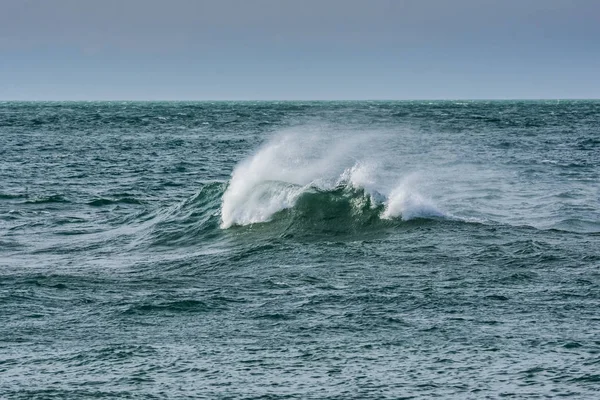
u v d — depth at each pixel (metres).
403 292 54.84
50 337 45.28
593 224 92.06
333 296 53.94
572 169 162.75
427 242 72.00
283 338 44.66
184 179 154.38
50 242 81.69
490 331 45.44
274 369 39.44
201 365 40.09
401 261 65.12
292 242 75.69
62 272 64.50
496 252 67.50
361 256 67.25
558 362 39.75
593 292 54.44
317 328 46.50
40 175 158.75
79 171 167.50
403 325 46.91
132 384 37.41
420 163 176.38
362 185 84.69
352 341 43.94
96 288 57.72
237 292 55.72
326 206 81.88
